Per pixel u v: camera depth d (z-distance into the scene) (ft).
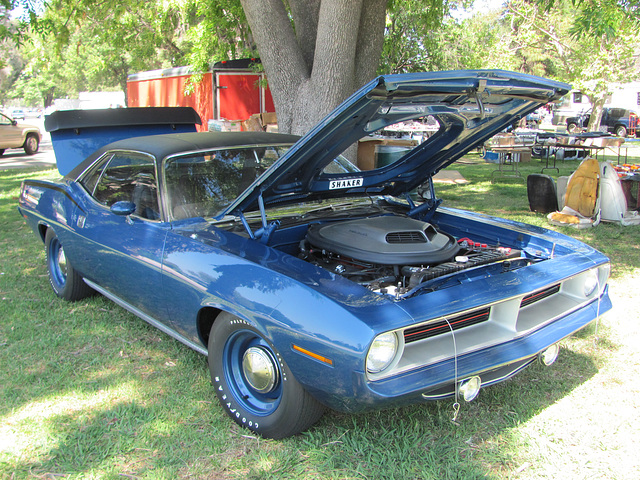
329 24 22.16
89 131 17.15
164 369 10.87
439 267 9.00
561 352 11.48
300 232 11.10
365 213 12.01
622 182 24.71
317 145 9.20
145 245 10.48
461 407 9.35
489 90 8.96
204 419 9.08
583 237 20.93
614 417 9.07
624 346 11.74
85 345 11.97
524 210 26.05
